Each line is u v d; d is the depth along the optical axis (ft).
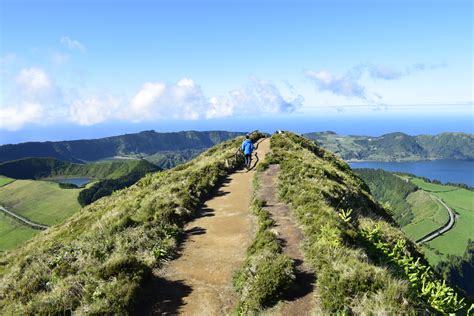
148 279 39.91
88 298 36.35
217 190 80.74
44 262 49.06
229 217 61.26
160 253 46.85
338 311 29.71
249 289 35.63
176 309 35.35
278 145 130.31
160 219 58.18
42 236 110.11
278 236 48.16
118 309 34.19
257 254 41.93
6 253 106.32
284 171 85.10
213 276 41.29
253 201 66.08
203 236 53.67
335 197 67.31
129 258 40.91
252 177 91.20
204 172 93.25
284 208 61.16
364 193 97.14
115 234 53.57
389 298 29.89
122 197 114.32
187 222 60.64
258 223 55.26
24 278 45.44
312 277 36.88
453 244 624.18
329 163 126.11
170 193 72.69
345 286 32.04
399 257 46.70
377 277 32.91
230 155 114.42
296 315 31.42
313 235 45.24
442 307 33.68
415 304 30.14
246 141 100.89
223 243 50.42
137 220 59.36
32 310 36.35
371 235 47.52
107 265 40.34
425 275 42.93
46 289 42.91
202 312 34.60
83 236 58.18
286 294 34.45
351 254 39.09
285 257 38.63
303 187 67.26
